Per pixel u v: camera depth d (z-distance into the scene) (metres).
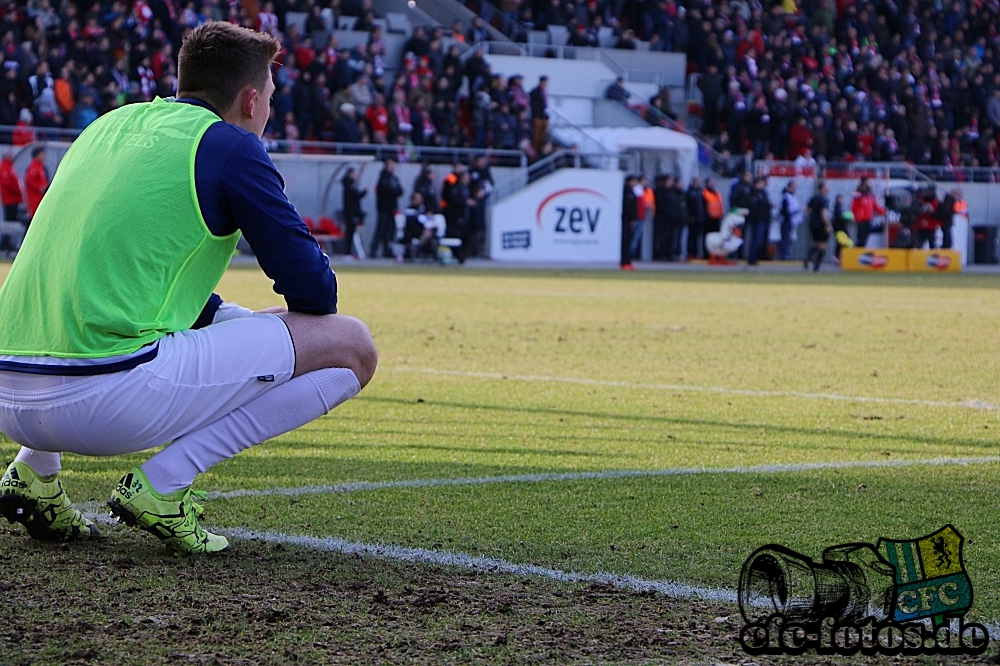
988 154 54.84
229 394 5.30
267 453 8.29
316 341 5.49
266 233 5.19
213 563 5.34
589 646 4.28
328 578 5.12
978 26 60.03
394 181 40.50
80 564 5.28
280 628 4.40
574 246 44.81
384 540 5.83
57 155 37.06
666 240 45.47
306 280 5.31
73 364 4.95
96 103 37.59
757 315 20.83
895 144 52.75
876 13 56.66
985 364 14.09
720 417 10.05
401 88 44.00
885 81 53.44
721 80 50.72
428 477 7.48
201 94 5.37
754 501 6.84
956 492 7.14
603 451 8.47
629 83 52.59
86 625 4.38
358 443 8.71
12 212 35.31
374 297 23.86
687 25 53.81
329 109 42.28
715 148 49.09
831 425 9.70
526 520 6.32
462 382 12.05
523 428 9.42
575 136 47.38
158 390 5.08
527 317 19.72
